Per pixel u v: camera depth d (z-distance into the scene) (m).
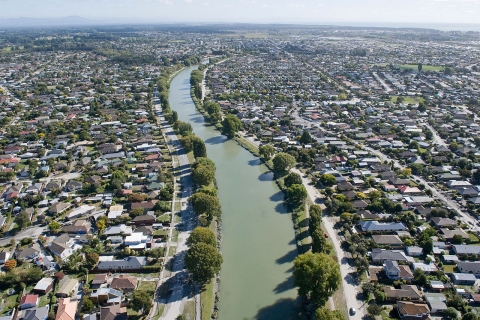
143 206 180.88
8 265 136.75
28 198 186.75
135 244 151.50
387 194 192.38
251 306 122.44
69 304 118.38
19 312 117.25
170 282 131.25
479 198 183.25
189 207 182.88
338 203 176.38
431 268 134.75
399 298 120.69
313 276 115.44
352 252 142.75
